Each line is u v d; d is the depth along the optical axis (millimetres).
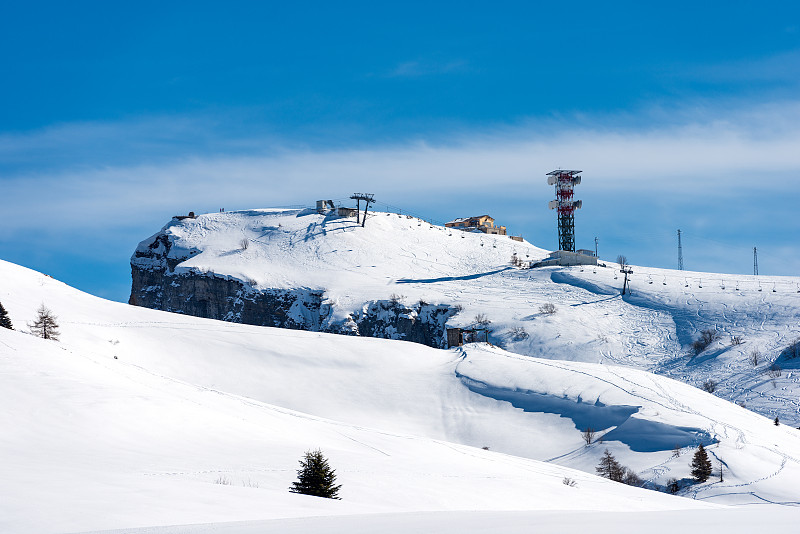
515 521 20422
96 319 133250
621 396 109250
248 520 20938
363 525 19641
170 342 129500
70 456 38219
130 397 54062
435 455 64562
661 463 88062
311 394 117688
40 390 52000
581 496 43688
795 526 18656
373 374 124625
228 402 73000
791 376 130500
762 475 79625
